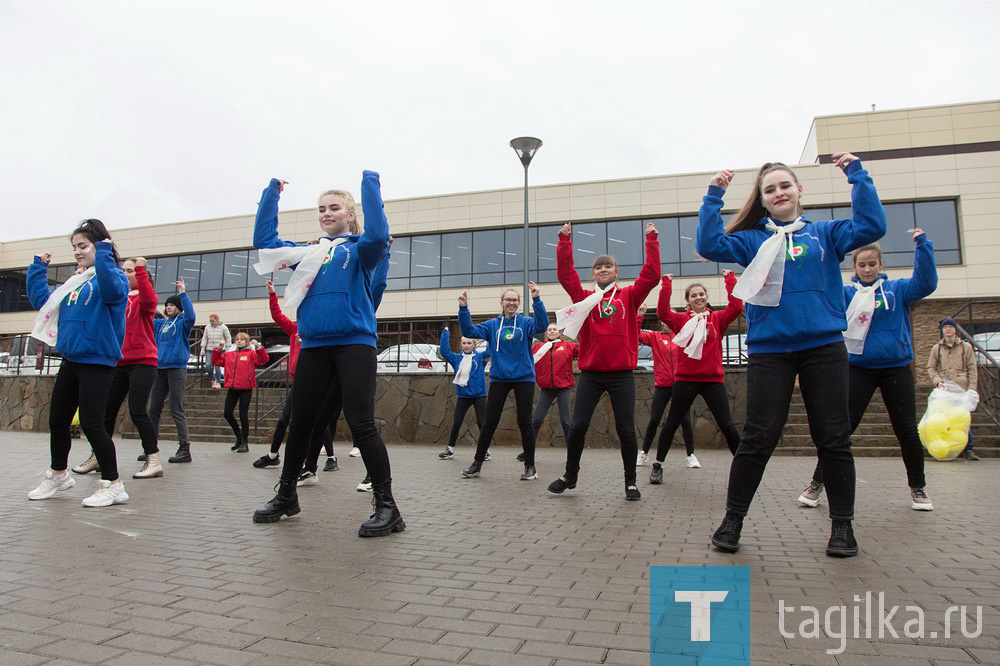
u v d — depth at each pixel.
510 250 26.72
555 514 4.76
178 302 8.46
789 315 3.56
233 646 2.20
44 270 5.12
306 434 4.38
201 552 3.50
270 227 4.40
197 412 14.26
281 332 20.19
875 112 24.27
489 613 2.55
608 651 2.18
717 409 6.38
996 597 2.74
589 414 5.59
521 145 15.45
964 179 23.08
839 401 3.52
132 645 2.21
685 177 25.12
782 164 3.79
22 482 6.16
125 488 5.92
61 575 3.04
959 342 9.19
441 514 4.75
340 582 2.95
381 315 27.53
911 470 4.96
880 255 4.93
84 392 4.93
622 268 25.25
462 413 9.73
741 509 3.58
